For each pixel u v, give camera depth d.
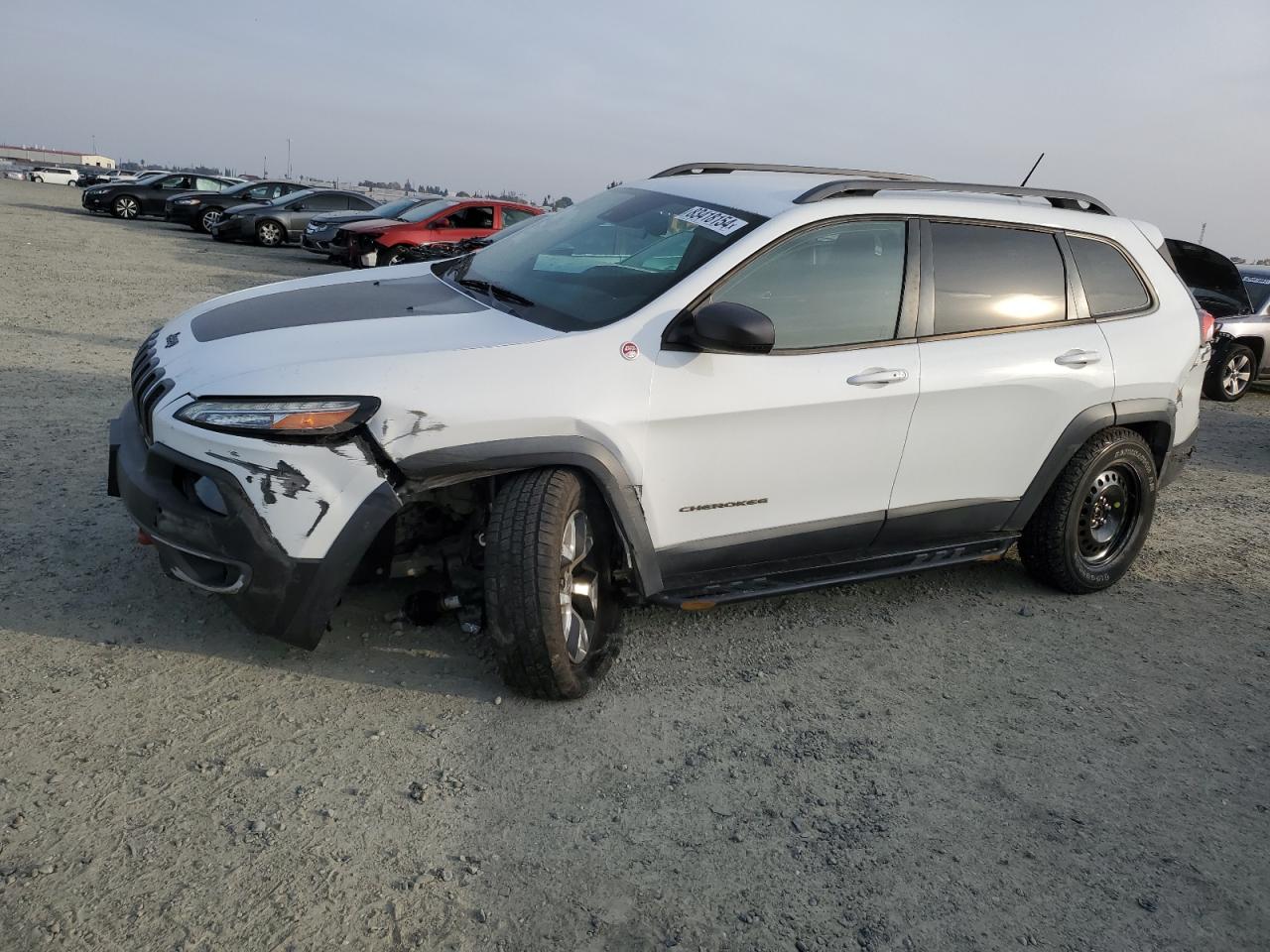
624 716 3.19
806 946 2.29
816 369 3.54
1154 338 4.45
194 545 2.93
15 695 2.92
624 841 2.59
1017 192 4.23
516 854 2.50
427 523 3.41
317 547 2.89
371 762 2.80
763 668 3.62
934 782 3.00
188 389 2.98
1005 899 2.52
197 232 25.42
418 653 3.42
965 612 4.32
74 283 12.27
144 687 3.04
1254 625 4.44
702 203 3.85
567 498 3.10
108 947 2.06
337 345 3.09
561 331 3.25
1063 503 4.36
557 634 3.06
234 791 2.60
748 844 2.63
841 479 3.73
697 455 3.38
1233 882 2.68
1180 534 5.73
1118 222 4.59
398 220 18.25
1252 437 8.98
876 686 3.57
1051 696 3.62
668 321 3.30
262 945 2.11
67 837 2.36
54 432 5.54
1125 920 2.49
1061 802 2.96
